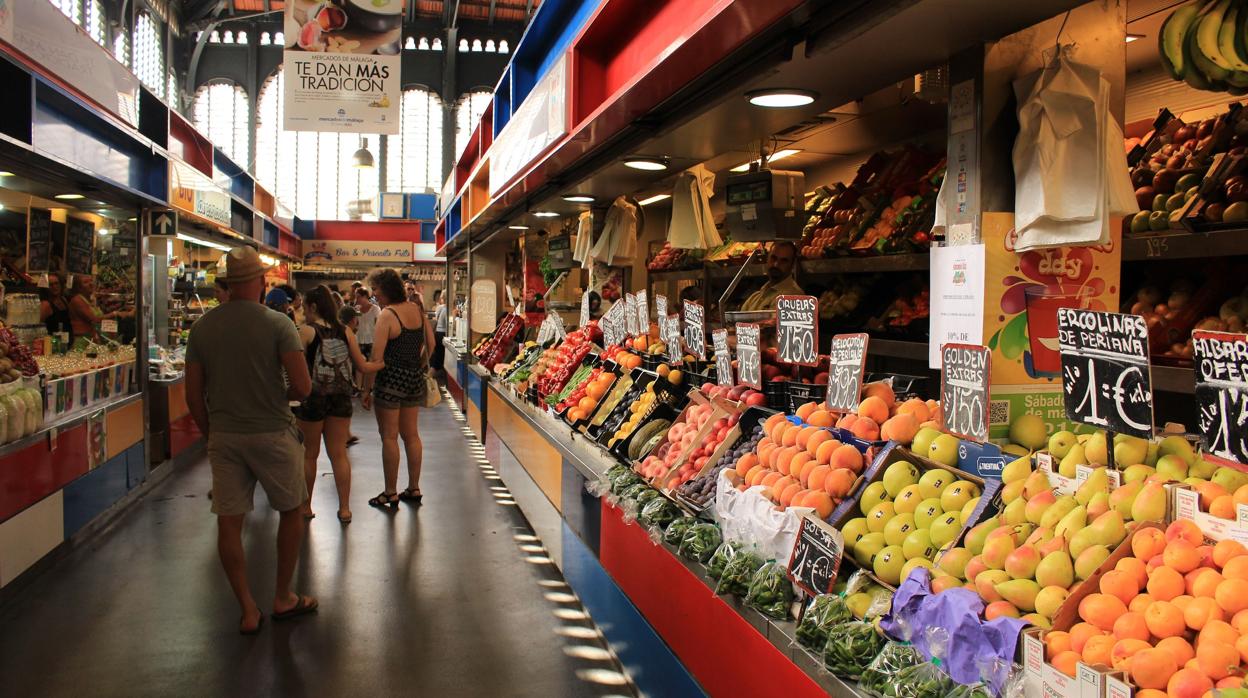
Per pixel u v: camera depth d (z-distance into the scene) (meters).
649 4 3.39
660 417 4.02
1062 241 2.21
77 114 5.09
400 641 3.78
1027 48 2.36
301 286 24.97
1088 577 1.56
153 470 6.84
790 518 2.30
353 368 5.96
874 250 4.80
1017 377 2.40
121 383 6.25
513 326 9.09
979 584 1.72
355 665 3.52
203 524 5.66
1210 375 1.58
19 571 4.31
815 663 1.89
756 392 3.45
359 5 7.78
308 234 24.39
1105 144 2.19
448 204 14.23
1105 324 1.75
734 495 2.68
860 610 1.97
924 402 2.68
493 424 7.79
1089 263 2.43
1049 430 2.42
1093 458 1.88
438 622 4.01
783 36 2.55
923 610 1.74
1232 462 1.54
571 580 4.45
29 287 5.75
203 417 3.85
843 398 2.76
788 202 4.84
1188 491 1.59
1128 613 1.45
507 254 12.04
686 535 2.76
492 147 7.32
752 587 2.24
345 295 22.75
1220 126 3.31
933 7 2.11
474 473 7.54
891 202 4.93
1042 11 2.14
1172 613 1.39
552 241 8.45
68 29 4.90
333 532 5.49
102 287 6.48
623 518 3.38
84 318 6.38
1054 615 1.53
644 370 4.67
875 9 2.16
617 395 4.69
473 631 3.91
